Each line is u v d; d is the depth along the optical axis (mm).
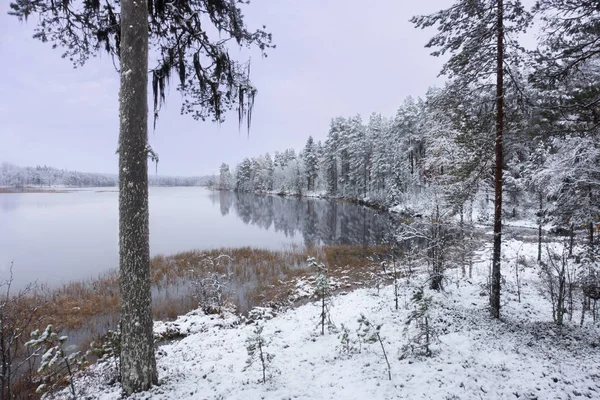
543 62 6906
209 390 5461
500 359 5969
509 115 8398
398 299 10859
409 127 45562
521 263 15273
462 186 10180
